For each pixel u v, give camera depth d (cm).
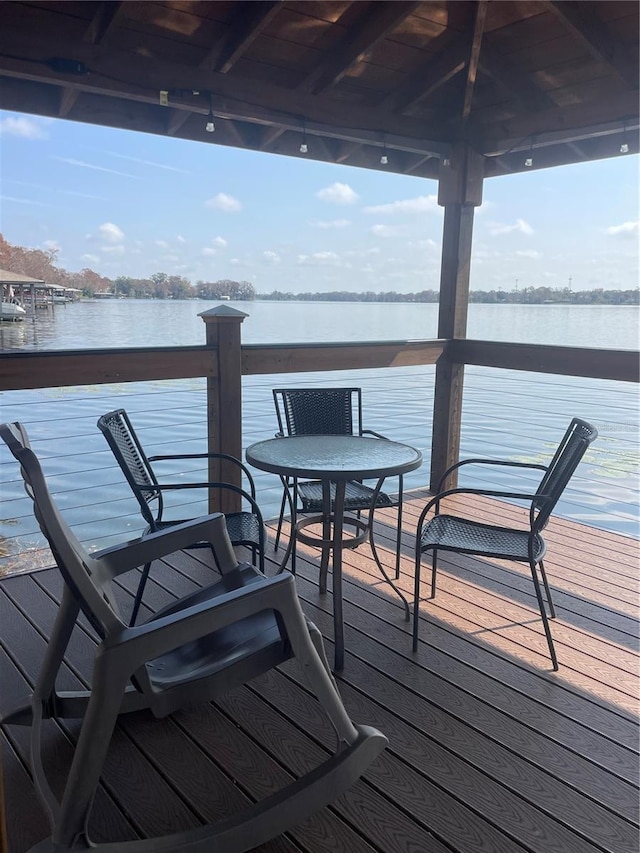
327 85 371
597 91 383
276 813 148
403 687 214
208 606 147
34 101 341
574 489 505
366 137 384
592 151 401
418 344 416
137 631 141
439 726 193
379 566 267
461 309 435
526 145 388
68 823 136
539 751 182
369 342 393
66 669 220
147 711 200
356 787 168
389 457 242
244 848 145
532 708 203
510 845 150
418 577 235
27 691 206
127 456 247
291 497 292
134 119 372
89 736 136
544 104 409
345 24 348
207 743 185
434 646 241
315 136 434
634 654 237
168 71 319
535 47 370
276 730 191
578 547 348
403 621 260
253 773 173
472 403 698
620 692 212
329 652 235
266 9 303
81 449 564
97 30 312
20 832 152
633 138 379
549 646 223
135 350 307
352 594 285
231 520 266
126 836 151
